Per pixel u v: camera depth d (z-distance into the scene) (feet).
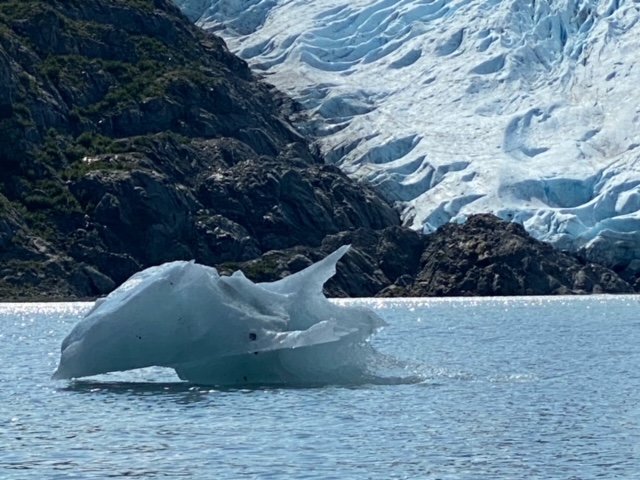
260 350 368.27
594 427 310.45
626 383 394.11
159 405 341.82
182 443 288.10
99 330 376.27
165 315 374.84
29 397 360.07
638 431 305.32
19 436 297.33
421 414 326.85
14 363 456.45
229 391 367.66
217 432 301.02
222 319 373.40
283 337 367.66
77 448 283.18
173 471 260.21
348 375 391.24
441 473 259.80
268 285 398.01
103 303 388.16
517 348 528.22
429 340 572.51
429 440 292.61
